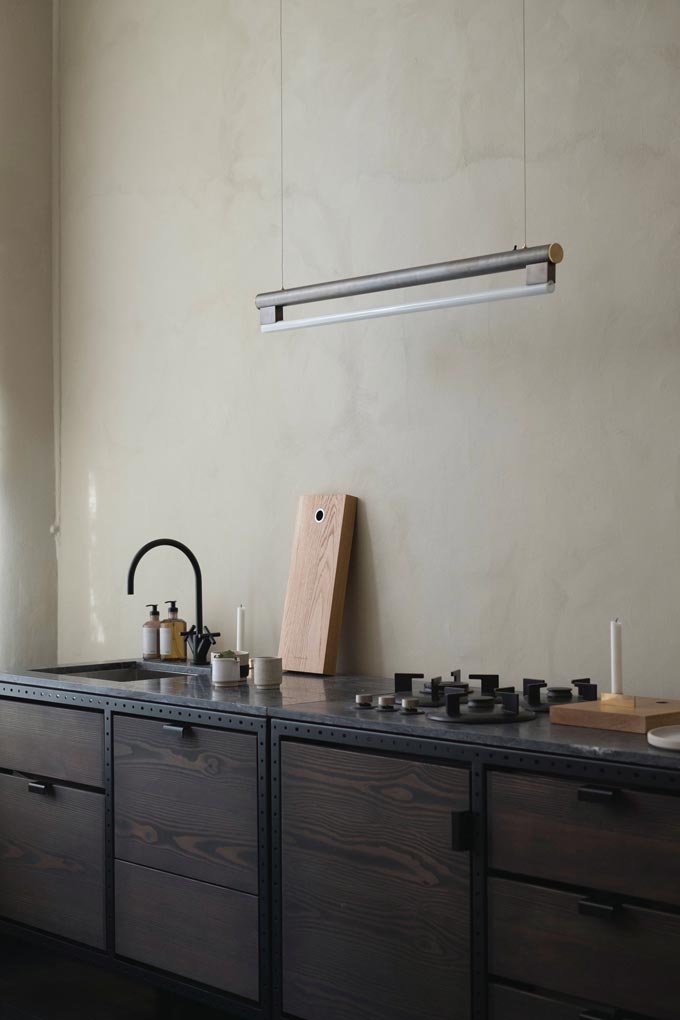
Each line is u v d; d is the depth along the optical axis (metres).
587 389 2.96
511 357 3.13
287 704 2.79
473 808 2.35
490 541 3.17
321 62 3.67
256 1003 2.77
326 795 2.62
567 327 3.01
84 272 4.49
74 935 3.28
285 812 2.71
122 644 4.31
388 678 3.38
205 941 2.89
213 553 3.97
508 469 3.13
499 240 3.18
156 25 4.24
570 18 3.02
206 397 4.01
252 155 3.88
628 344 2.88
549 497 3.04
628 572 2.88
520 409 3.11
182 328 4.11
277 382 3.78
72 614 4.52
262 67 3.86
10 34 4.48
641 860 2.09
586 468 2.96
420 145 3.38
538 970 2.24
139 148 4.29
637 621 2.85
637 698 2.62
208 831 2.89
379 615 3.44
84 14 4.51
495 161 3.19
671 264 2.81
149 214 4.24
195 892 2.92
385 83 3.47
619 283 2.91
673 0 2.81
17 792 3.49
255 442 3.84
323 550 3.51
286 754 2.71
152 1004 3.33
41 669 3.68
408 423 3.38
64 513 4.56
